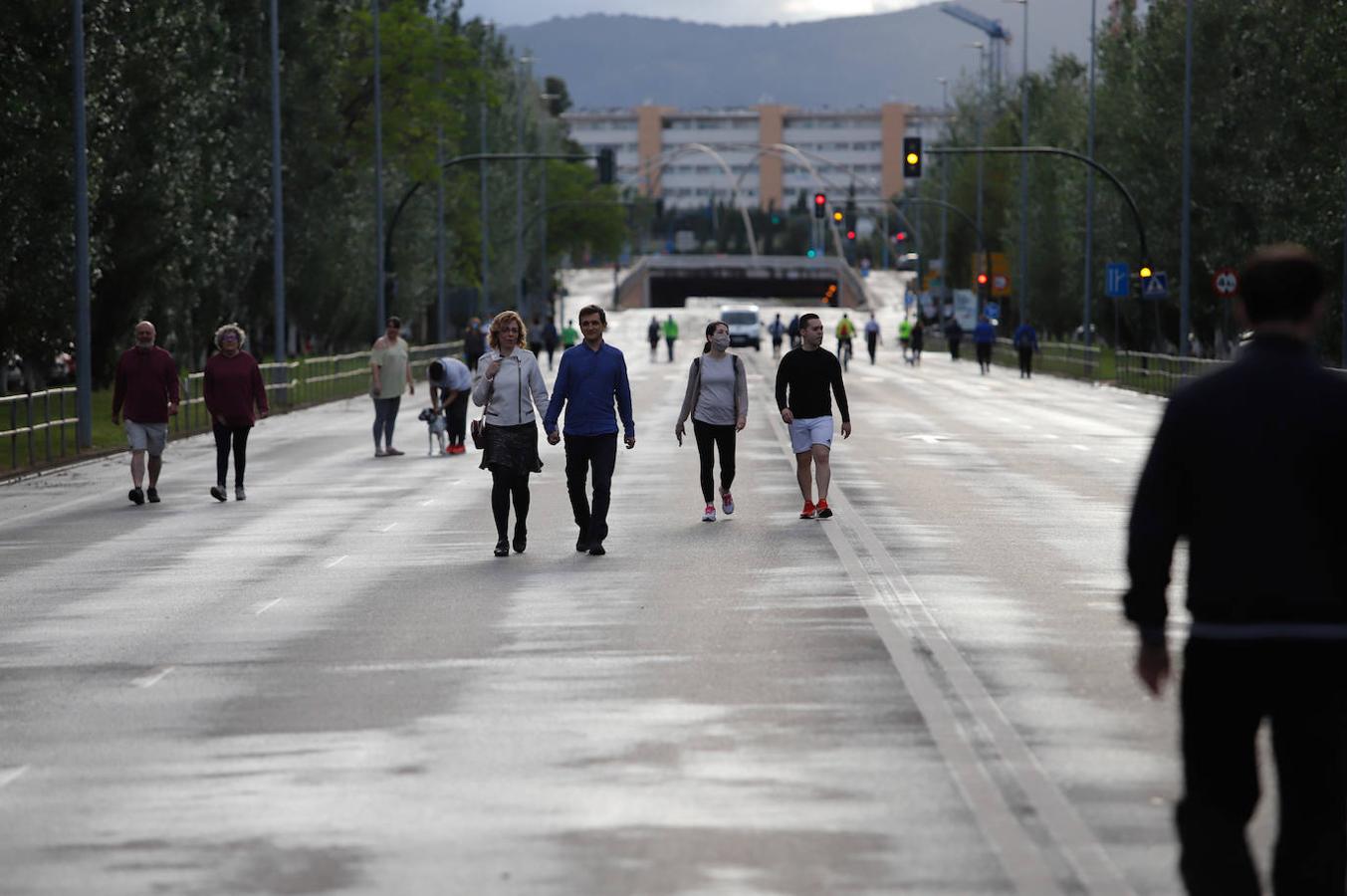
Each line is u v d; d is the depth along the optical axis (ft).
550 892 66.03
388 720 97.25
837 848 71.15
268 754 89.66
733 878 67.36
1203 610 57.00
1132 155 613.11
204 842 73.56
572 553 173.37
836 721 94.79
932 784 81.20
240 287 563.89
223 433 234.38
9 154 344.08
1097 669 108.88
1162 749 87.61
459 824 75.61
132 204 410.93
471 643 121.90
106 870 69.82
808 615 131.03
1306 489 56.44
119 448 326.03
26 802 80.74
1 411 279.28
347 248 622.13
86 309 324.19
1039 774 82.74
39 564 172.35
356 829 75.05
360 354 579.89
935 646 117.19
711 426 198.80
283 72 576.20
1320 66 429.38
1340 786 56.90
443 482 261.24
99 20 360.48
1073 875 67.26
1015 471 263.70
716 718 96.17
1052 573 153.17
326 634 127.03
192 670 113.80
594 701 101.30
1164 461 57.77
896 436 343.46
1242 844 58.08
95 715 100.22
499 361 171.22
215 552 179.93
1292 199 513.45
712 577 152.87
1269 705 57.00
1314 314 58.08
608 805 78.28
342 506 226.38
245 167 553.23
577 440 171.73
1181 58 581.94
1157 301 581.12
